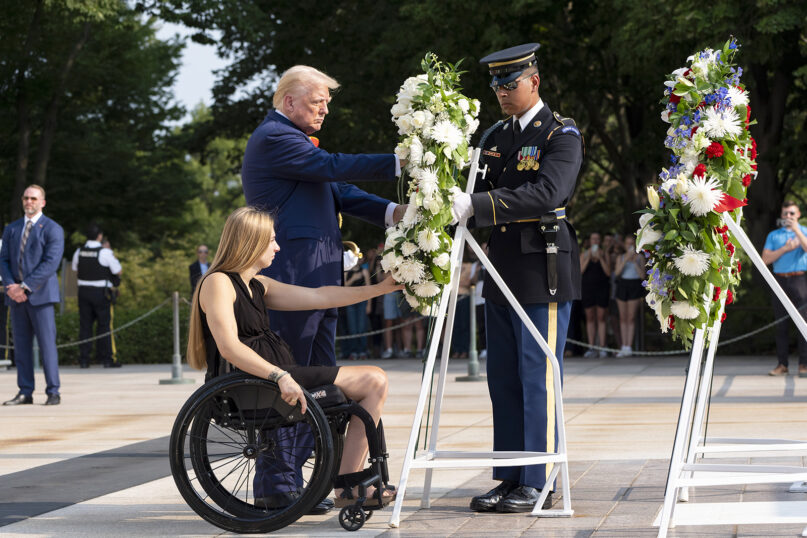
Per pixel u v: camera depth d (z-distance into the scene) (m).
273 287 5.91
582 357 20.58
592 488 6.59
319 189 6.21
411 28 24.81
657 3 19.55
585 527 5.45
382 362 20.53
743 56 19.52
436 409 6.23
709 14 19.03
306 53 30.22
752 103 23.12
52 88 32.38
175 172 41.06
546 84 26.08
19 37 31.41
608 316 21.72
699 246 5.30
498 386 6.36
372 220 6.52
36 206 13.27
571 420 10.20
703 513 5.52
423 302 5.80
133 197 39.75
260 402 5.50
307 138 6.18
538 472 6.04
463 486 6.87
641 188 27.67
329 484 5.41
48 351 13.26
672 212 5.32
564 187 6.01
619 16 22.86
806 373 15.31
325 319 6.25
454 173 5.85
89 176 38.47
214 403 5.56
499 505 5.93
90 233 21.42
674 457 5.12
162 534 5.51
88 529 5.64
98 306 21.30
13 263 13.20
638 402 11.82
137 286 31.92
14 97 32.62
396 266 5.70
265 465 5.69
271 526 5.46
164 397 14.09
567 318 6.29
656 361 19.12
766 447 5.79
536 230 6.19
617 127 30.48
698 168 5.38
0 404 13.15
